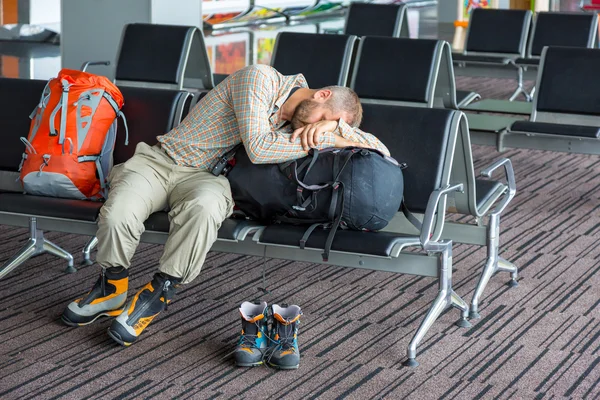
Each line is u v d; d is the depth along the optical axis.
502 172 5.35
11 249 3.82
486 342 2.93
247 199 2.86
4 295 3.26
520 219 4.41
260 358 2.71
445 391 2.57
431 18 13.80
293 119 2.90
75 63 6.54
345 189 2.70
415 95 4.70
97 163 3.10
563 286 3.48
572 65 4.74
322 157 2.76
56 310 3.12
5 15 10.29
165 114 3.23
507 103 5.71
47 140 3.07
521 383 2.63
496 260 3.31
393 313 3.18
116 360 2.73
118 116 3.25
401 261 2.82
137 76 5.10
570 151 4.59
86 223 3.00
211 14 11.77
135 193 2.83
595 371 2.72
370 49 4.86
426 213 2.74
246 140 2.78
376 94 4.79
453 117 2.92
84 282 3.42
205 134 2.93
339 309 3.21
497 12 6.66
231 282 3.47
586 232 4.21
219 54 9.48
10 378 2.59
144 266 3.63
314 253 2.80
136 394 2.51
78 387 2.54
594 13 6.40
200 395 2.51
